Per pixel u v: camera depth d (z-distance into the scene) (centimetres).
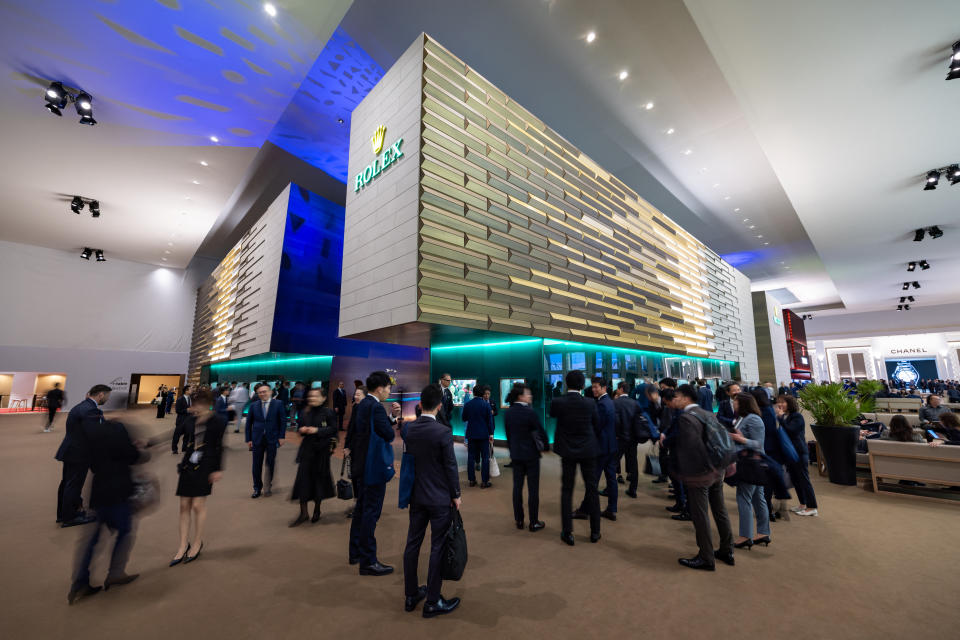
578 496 581
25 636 255
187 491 369
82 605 292
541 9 895
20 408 2316
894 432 629
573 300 982
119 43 805
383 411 364
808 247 2255
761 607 287
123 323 2597
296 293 1418
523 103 1195
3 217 1789
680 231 1630
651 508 520
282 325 1370
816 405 691
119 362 2566
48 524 466
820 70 824
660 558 371
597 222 1122
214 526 458
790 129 1002
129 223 1869
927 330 3712
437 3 896
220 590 314
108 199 1581
